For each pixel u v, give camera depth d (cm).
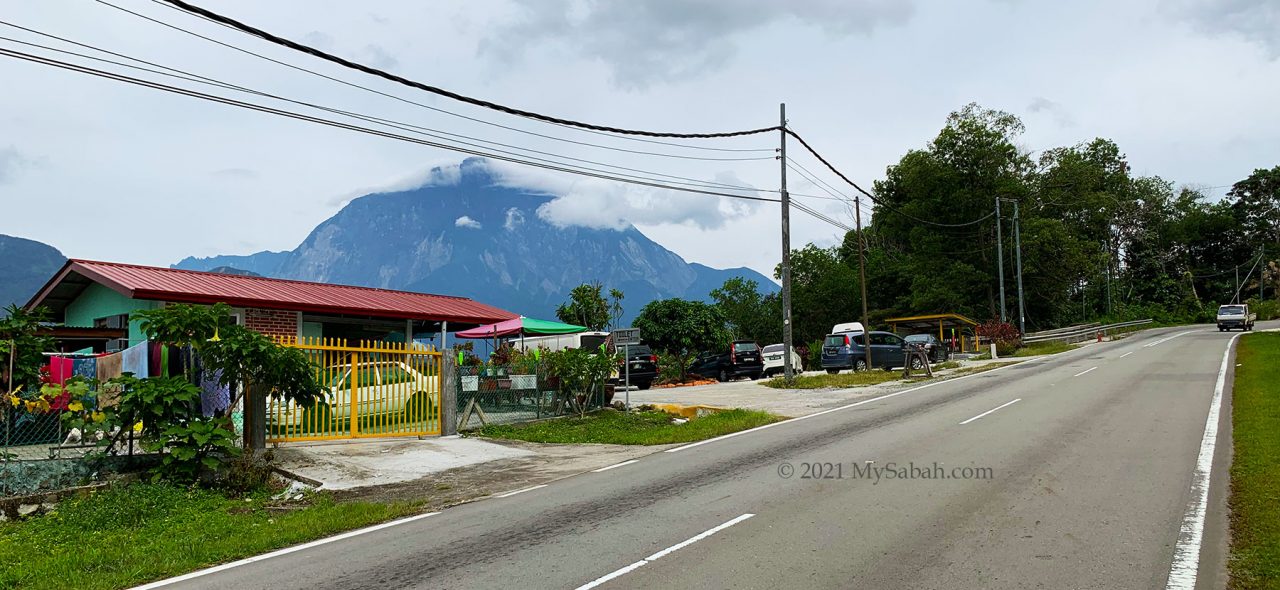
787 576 614
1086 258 5944
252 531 865
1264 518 715
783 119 2748
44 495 992
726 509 856
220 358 1172
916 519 777
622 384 3159
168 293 1689
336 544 797
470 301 2628
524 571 657
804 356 4666
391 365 1536
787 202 2775
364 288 2369
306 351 1405
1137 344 4281
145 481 1067
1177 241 9281
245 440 1273
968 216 5962
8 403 1033
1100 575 598
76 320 2122
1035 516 773
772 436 1466
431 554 730
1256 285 8781
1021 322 4806
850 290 6284
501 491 1073
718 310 5150
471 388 1697
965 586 580
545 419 1806
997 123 5966
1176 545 667
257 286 1994
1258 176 9212
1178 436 1220
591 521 834
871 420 1612
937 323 4944
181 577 702
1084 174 6681
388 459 1323
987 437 1291
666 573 632
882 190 7375
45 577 712
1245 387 1794
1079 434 1277
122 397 1088
